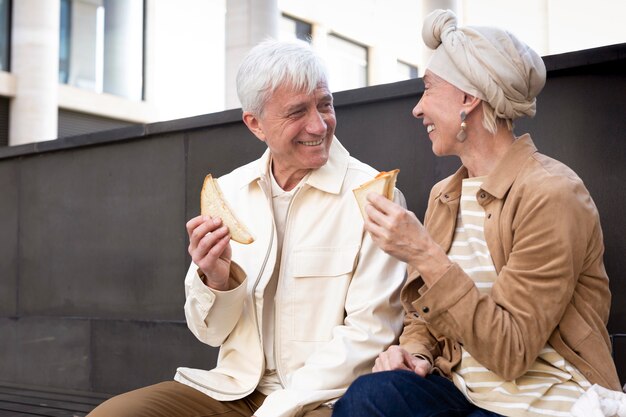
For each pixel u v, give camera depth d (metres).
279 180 2.01
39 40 10.20
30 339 4.03
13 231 4.15
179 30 12.95
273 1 7.85
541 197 1.48
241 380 1.93
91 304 3.78
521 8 13.18
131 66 12.34
